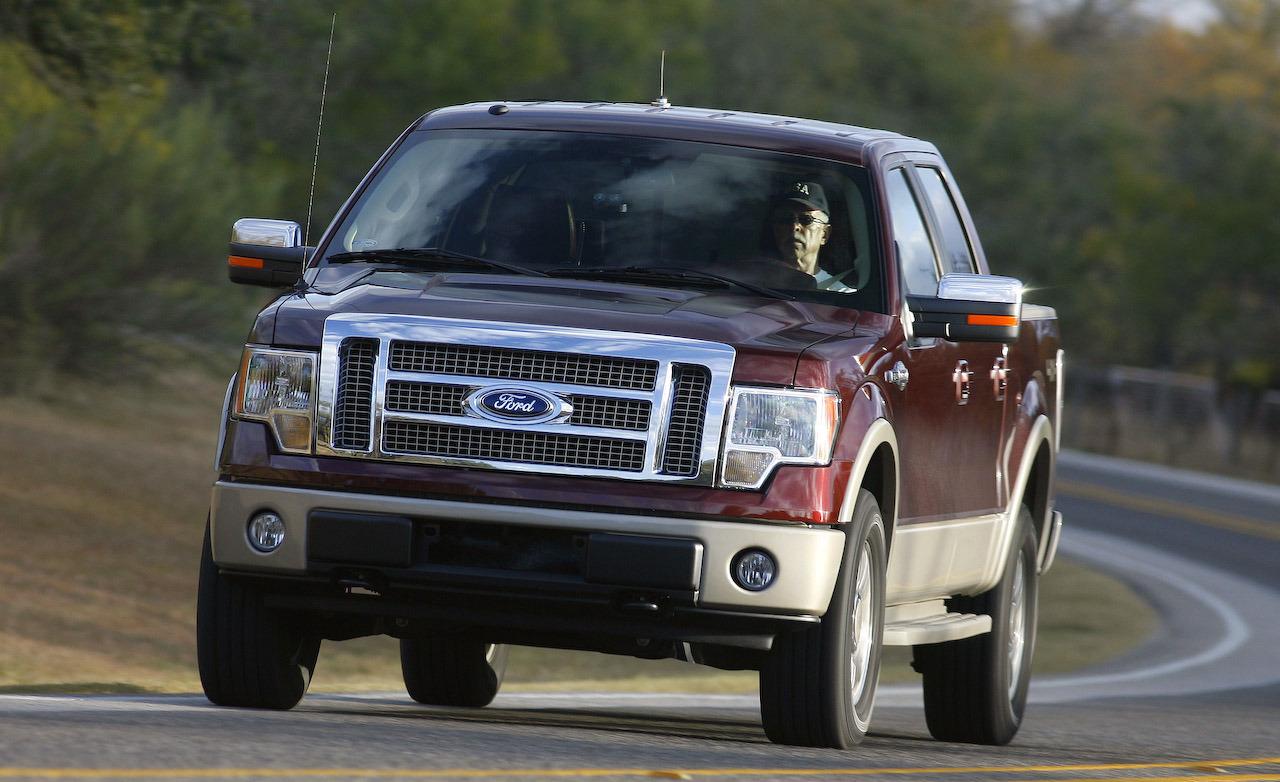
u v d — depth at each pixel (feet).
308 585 72.64
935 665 96.37
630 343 70.28
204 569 75.41
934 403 82.89
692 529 69.10
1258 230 577.43
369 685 138.10
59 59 226.58
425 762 55.88
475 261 79.61
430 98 279.49
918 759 73.82
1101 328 647.97
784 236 80.89
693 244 80.69
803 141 85.30
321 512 70.59
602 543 68.95
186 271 254.27
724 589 69.36
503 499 69.67
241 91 257.55
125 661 193.06
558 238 81.30
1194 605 299.17
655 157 84.23
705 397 70.13
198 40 236.43
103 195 238.48
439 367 70.85
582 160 84.33
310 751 56.59
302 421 71.72
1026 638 103.35
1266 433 582.76
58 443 298.15
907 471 79.71
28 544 242.99
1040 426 100.17
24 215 232.73
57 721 61.57
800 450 70.23
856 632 75.31
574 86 309.22
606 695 132.87
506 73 283.79
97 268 245.86
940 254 91.91
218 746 56.18
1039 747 96.37
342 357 71.77
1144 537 382.01
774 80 534.37
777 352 71.15
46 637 199.31
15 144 228.02
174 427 332.60
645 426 69.77
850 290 80.12
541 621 71.46
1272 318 582.76
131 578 238.27
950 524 86.69
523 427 69.87
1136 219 609.01
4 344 253.85
